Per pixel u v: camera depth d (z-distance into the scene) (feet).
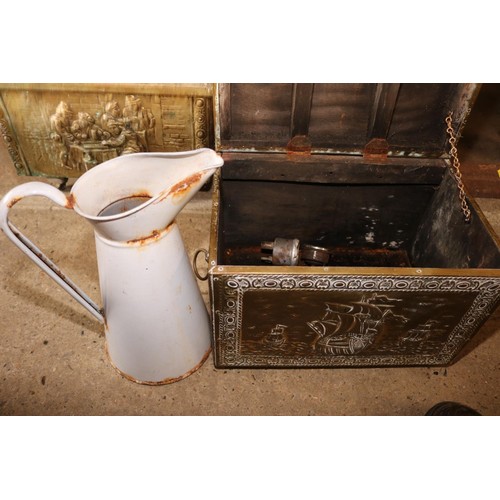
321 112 5.13
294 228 6.29
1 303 5.82
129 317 4.19
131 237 3.61
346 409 4.90
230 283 3.85
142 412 4.81
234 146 5.31
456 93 4.93
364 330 4.49
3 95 6.20
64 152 6.83
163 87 5.98
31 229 6.89
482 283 3.92
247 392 5.01
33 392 4.95
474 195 7.57
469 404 4.97
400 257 6.48
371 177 5.49
